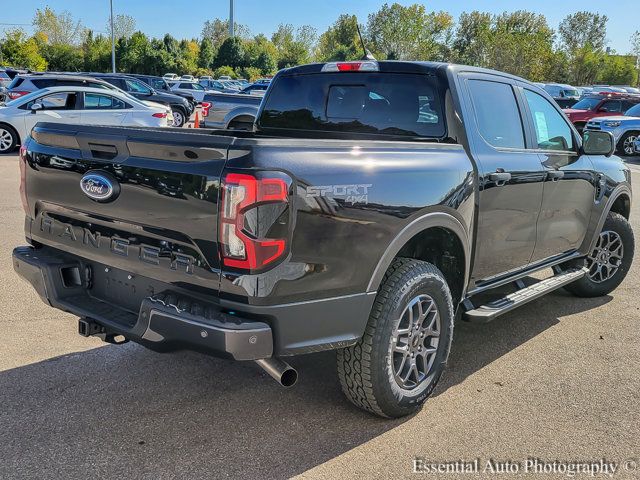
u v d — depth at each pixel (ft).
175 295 9.38
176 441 10.28
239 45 282.97
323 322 9.49
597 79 239.50
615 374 13.43
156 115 49.37
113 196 9.85
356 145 9.95
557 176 14.85
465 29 274.16
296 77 14.82
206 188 8.64
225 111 51.80
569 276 16.37
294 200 8.76
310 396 12.01
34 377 12.34
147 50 253.24
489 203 12.61
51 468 9.41
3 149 46.65
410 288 10.60
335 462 9.86
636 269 22.52
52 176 10.99
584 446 10.54
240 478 9.36
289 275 8.86
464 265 12.24
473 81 13.07
